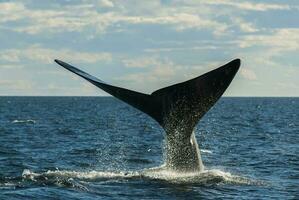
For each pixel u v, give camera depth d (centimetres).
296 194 3209
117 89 3170
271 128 10906
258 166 4566
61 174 3603
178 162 3350
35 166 4472
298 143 7244
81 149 6119
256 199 3027
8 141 7169
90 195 2995
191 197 2973
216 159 5131
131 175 3528
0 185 3231
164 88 3173
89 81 3152
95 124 12156
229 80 3102
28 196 2939
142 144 6938
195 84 3142
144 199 2922
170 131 3297
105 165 4603
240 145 6869
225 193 3109
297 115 18338
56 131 9488
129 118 15838
